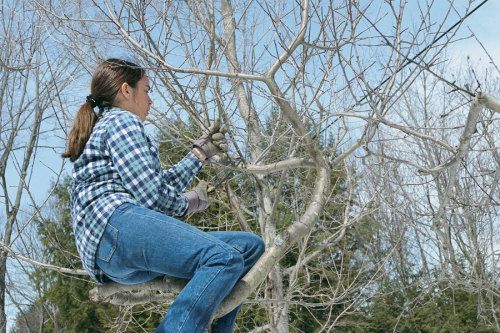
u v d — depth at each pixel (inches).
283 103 140.3
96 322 772.6
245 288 113.8
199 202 123.6
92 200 108.7
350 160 335.3
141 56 160.9
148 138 114.0
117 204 107.0
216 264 103.8
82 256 111.6
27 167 469.7
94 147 111.1
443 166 146.3
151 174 107.7
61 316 764.6
